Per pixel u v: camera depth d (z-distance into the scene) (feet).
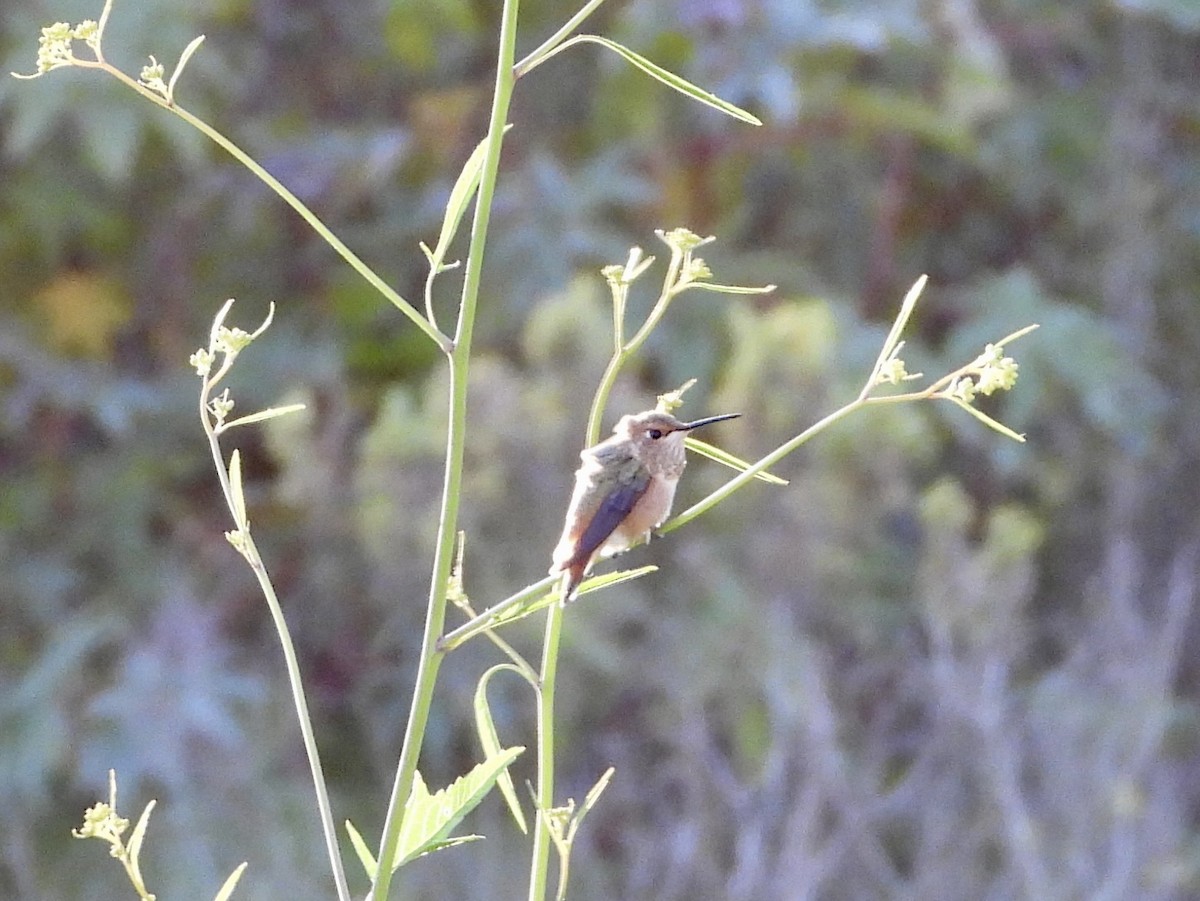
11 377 34.06
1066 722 30.07
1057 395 37.88
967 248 43.47
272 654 32.22
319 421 33.76
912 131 39.34
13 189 34.45
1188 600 34.81
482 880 28.63
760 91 34.06
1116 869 27.96
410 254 36.65
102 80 31.01
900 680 30.35
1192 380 43.14
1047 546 38.37
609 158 35.32
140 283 36.58
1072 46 44.39
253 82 37.73
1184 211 43.50
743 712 28.96
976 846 28.07
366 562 29.89
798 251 40.63
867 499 29.12
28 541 33.73
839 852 27.17
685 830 27.78
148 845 29.35
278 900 28.45
